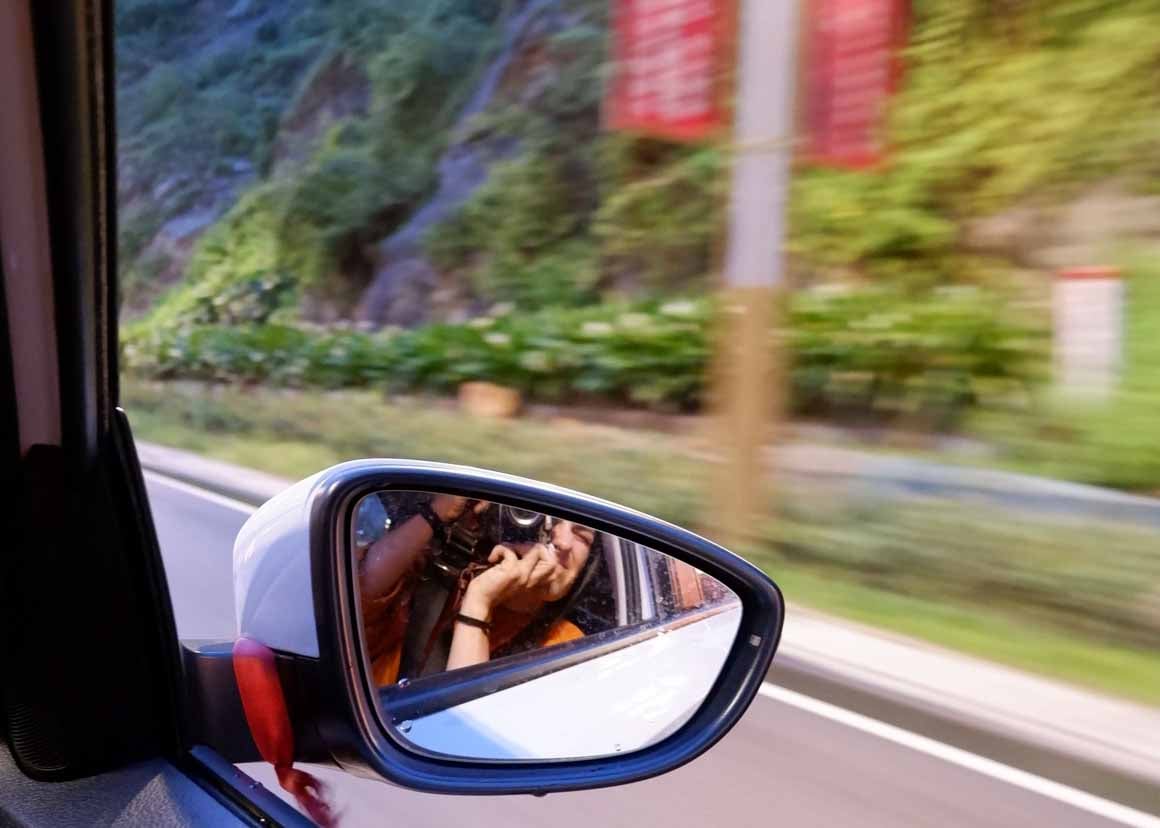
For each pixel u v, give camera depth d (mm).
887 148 9281
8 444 1420
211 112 25266
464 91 17062
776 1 6215
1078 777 3619
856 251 9336
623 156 13055
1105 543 5559
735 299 6527
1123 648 4848
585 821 3127
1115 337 7246
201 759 1549
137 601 1520
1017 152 8594
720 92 8852
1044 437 7211
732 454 6598
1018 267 8406
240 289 19469
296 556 1388
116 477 1519
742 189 6426
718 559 1821
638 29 9414
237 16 27125
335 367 13562
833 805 3357
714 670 1790
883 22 9242
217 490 8945
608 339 10703
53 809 1401
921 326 8125
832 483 7059
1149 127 7969
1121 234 7883
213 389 15477
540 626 1618
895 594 5738
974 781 3590
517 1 16828
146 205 25844
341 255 17938
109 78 1425
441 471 1525
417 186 16938
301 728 1396
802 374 8562
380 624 1430
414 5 19047
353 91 20562
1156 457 6402
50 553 1431
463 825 3014
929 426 7945
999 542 5688
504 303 14078
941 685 4305
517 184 14508
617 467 8930
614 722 1656
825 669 4461
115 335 1511
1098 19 8320
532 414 11305
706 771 3516
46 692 1441
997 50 8828
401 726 1431
